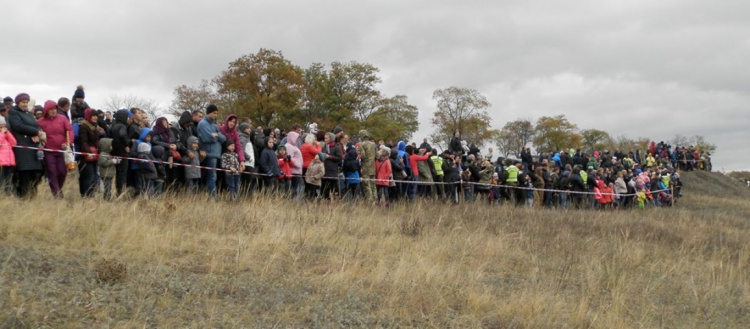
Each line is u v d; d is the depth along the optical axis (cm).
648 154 5147
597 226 1980
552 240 1583
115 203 1251
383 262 1081
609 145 10106
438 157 2225
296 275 987
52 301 735
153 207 1246
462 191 2219
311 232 1252
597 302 1084
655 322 1011
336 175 1816
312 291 917
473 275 1116
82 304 743
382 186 1925
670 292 1201
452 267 1138
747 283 1313
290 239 1199
